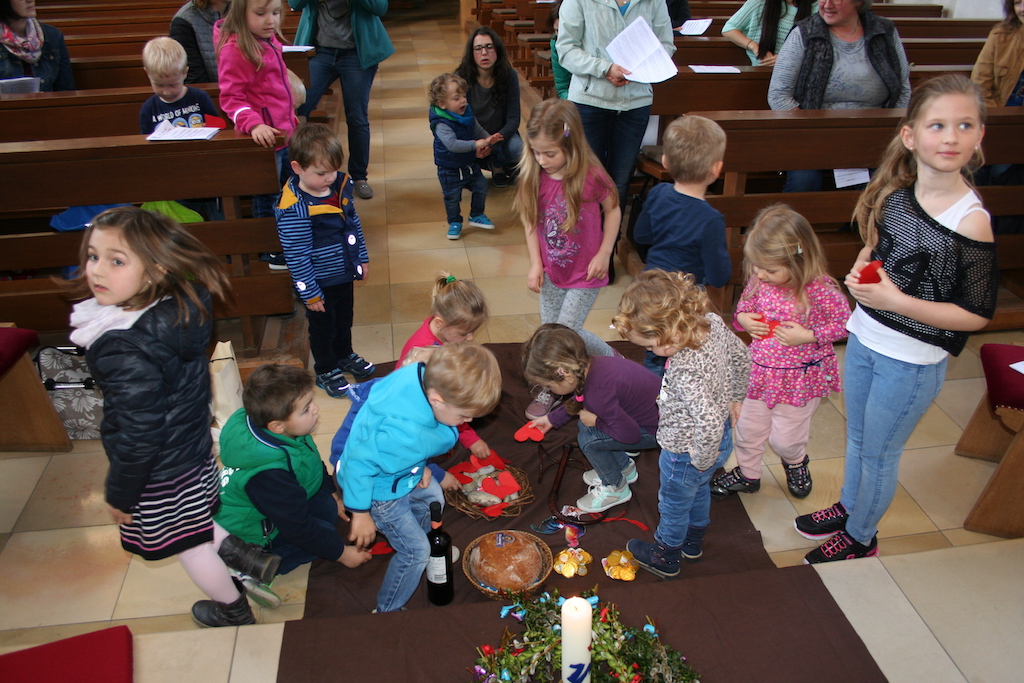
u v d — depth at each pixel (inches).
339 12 173.0
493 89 186.4
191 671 64.6
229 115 119.0
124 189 106.0
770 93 130.5
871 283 67.6
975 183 136.2
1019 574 73.5
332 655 65.9
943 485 100.3
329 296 111.4
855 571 73.7
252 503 76.3
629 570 82.9
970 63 173.5
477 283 154.8
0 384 99.8
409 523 75.1
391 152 231.0
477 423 112.2
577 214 99.6
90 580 86.7
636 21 127.6
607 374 82.9
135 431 60.2
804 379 86.5
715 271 93.0
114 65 161.8
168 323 60.7
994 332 134.6
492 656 63.5
